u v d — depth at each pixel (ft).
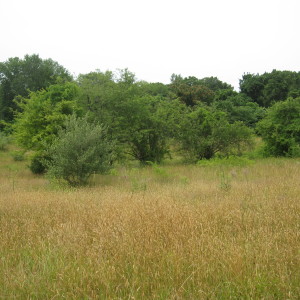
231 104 119.75
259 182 31.42
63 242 14.39
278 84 167.32
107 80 63.00
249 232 14.56
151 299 9.69
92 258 12.38
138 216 17.31
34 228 16.99
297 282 10.09
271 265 11.00
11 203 24.22
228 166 50.01
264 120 71.51
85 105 60.90
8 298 9.98
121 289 10.25
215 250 12.25
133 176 44.50
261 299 9.28
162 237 14.24
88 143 38.42
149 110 68.23
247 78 189.16
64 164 37.19
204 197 24.40
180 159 71.92
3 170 61.77
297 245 12.79
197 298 9.59
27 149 58.08
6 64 164.55
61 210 21.42
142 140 65.10
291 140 64.28
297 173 36.65
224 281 10.32
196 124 66.95
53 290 10.14
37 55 169.17
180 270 11.03
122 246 13.07
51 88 59.62
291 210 18.15
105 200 23.77
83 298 10.03
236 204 20.39
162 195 25.22
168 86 158.20
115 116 61.21
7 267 11.92
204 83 191.52
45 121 54.70
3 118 156.56
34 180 46.98
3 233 16.06
